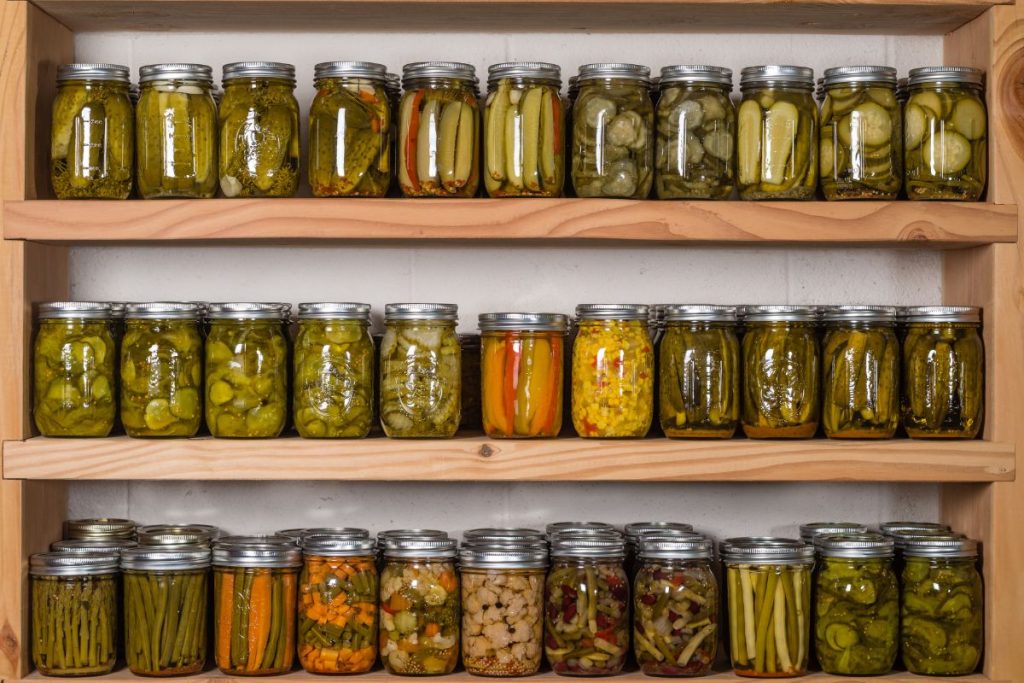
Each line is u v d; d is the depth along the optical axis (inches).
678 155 59.5
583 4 60.3
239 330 59.5
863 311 59.9
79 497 66.1
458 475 58.0
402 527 66.6
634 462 58.2
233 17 63.2
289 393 61.1
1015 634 59.4
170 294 66.6
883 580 58.7
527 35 66.9
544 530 66.7
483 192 61.7
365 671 58.7
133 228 58.6
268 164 59.2
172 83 59.6
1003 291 59.9
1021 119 60.1
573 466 58.2
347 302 64.3
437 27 65.4
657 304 66.8
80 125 59.5
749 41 67.3
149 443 57.9
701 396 59.4
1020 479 59.4
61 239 59.1
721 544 60.4
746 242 61.2
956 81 60.4
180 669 57.9
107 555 59.2
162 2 60.4
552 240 60.7
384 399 59.6
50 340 59.4
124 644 60.4
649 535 60.8
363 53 66.8
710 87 60.0
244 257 66.7
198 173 59.4
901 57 67.5
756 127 59.7
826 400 60.3
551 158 59.2
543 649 59.4
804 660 58.3
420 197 59.6
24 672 58.9
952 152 59.8
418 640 57.7
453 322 60.4
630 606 59.8
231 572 58.1
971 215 59.3
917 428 60.5
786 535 67.0
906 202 59.1
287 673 58.8
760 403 59.6
